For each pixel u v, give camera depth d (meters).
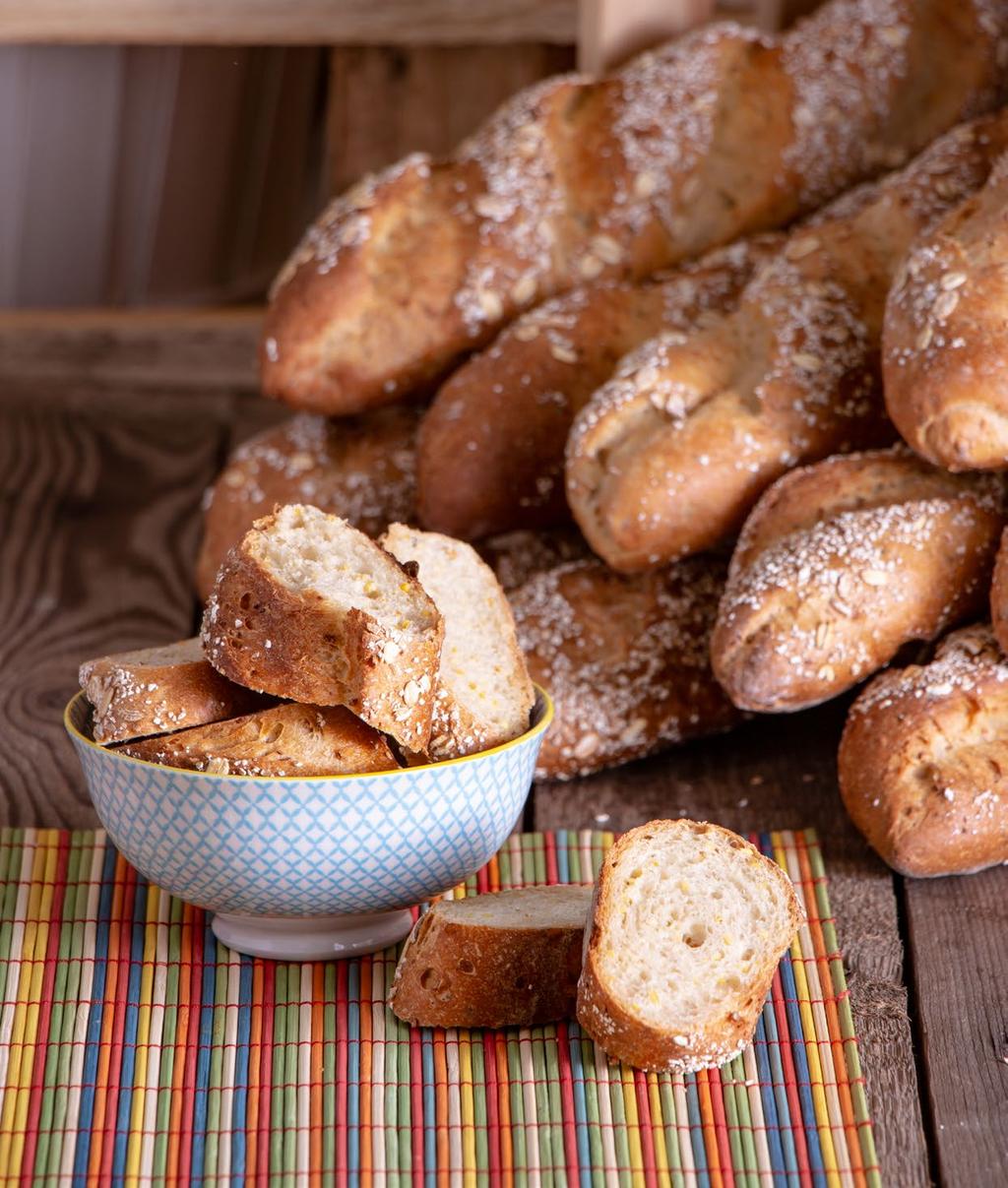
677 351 0.91
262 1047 0.69
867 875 0.80
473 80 1.37
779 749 0.91
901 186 0.95
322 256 0.99
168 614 1.04
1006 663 0.82
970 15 1.04
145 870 0.71
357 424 1.04
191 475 1.27
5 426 1.35
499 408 0.95
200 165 1.44
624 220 1.01
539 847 0.81
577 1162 0.65
